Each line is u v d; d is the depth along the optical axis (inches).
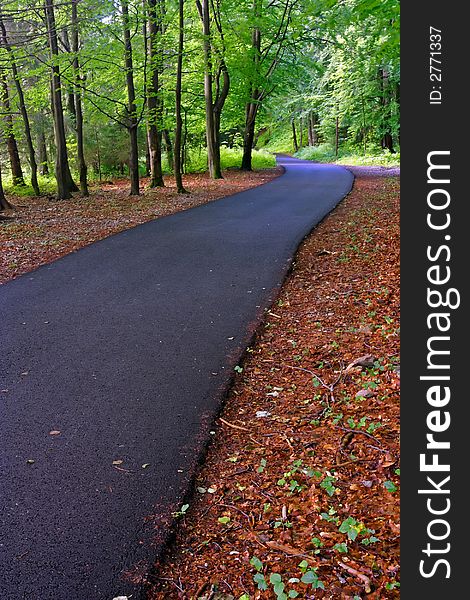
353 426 146.4
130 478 128.6
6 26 722.8
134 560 103.4
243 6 919.7
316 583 92.6
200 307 252.5
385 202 527.8
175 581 98.7
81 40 811.4
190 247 377.7
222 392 171.5
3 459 136.0
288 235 410.6
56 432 148.4
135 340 214.1
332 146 1888.5
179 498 121.3
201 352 202.2
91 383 177.6
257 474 129.8
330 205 568.7
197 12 990.4
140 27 728.3
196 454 138.3
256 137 2488.9
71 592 96.0
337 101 1451.8
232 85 1051.9
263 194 694.5
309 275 299.4
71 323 233.9
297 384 175.9
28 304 261.3
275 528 110.3
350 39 987.3
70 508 117.9
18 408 161.6
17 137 901.8
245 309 249.3
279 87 1141.1
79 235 436.8
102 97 708.0
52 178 1020.5
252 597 93.5
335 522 110.3
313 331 218.8
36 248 389.1
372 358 180.4
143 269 321.7
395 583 94.1
